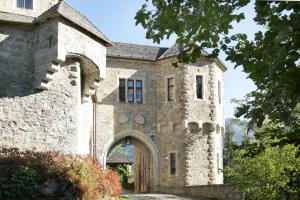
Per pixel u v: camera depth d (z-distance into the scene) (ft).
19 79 49.67
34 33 51.31
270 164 38.37
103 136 91.25
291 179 18.84
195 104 93.66
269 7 16.22
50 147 50.01
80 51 51.47
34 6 54.13
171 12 17.99
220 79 101.40
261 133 19.81
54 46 48.29
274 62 12.67
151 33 18.60
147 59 96.12
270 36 15.26
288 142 17.26
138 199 77.61
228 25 17.24
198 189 84.84
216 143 96.22
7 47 49.75
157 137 96.07
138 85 96.22
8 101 48.55
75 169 43.98
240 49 18.10
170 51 96.89
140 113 95.25
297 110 16.38
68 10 52.26
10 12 52.49
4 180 39.88
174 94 94.58
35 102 49.93
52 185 41.47
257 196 39.81
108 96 92.99
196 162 92.68
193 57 19.17
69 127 51.90
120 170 139.23
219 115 98.17
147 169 99.71
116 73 94.43
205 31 17.80
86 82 58.13
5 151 44.37
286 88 13.47
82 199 42.68
